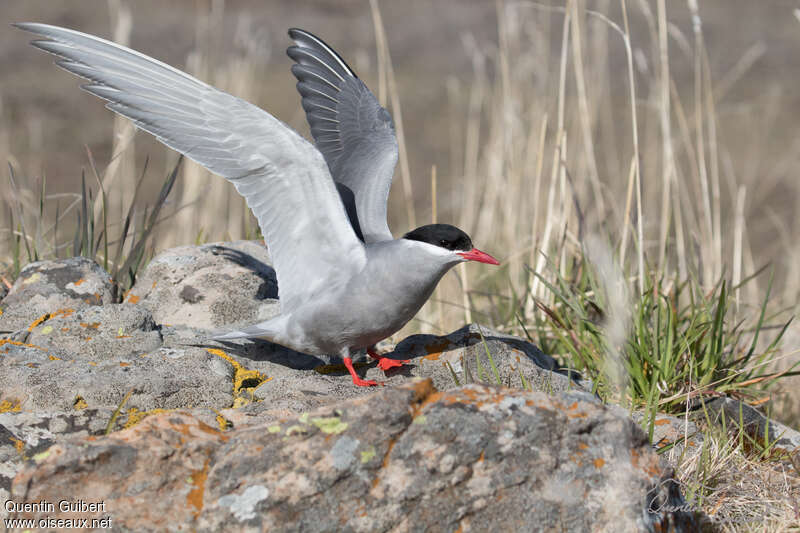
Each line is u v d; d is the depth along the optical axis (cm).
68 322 832
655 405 791
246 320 909
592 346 956
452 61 3027
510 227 1332
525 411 596
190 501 569
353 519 566
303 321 791
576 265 1095
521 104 1519
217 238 1453
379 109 970
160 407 740
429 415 588
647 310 956
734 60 3050
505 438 586
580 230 1083
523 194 1371
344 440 580
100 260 1121
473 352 843
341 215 779
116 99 792
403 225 2069
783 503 715
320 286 797
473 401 601
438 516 571
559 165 1182
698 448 779
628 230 1072
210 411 699
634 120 1038
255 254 985
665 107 1126
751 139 2577
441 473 577
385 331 791
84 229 1046
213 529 560
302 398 743
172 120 795
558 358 1002
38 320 853
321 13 3297
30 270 918
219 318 904
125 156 1545
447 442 582
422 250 755
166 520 561
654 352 902
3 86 2639
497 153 1445
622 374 862
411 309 781
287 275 812
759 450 824
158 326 873
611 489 584
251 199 800
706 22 3312
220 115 775
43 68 2814
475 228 1583
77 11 3098
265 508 564
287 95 2658
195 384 761
